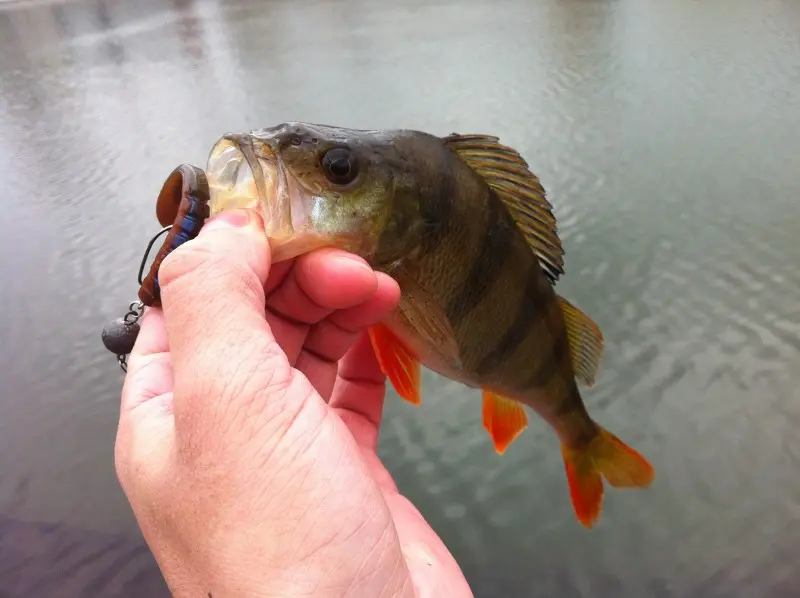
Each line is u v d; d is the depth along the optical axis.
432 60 1.08
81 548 0.39
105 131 0.92
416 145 0.20
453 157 0.21
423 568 0.16
